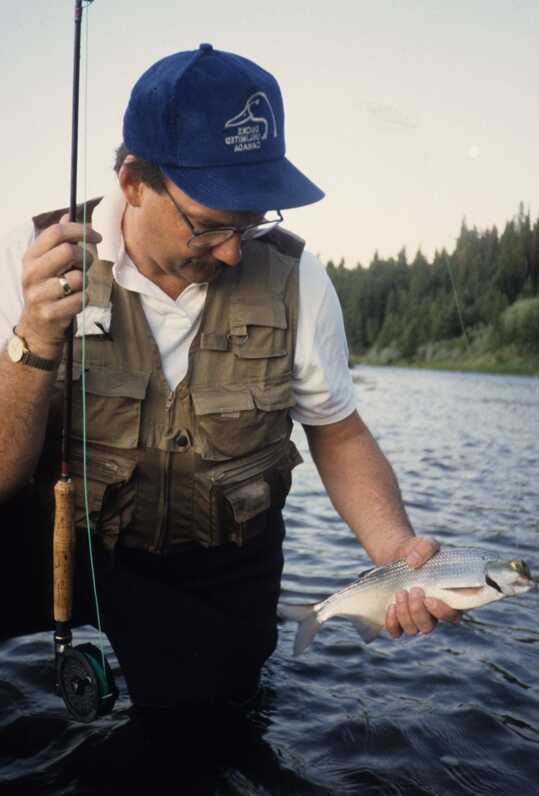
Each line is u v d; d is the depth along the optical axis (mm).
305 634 2703
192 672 2689
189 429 2512
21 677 2998
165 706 2750
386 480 2824
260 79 2223
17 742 2584
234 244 2268
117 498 2543
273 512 2803
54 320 2113
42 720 2711
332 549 4852
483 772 2477
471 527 5629
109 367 2477
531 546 5129
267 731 2684
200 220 2209
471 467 8695
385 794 2350
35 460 2379
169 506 2566
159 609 2633
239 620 2729
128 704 2838
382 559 2633
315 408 2748
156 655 2684
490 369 39625
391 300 43469
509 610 3850
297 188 2236
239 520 2590
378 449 2893
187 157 2162
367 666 3203
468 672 3166
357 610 2625
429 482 7602
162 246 2314
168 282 2467
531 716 2832
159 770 2453
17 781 2379
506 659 3297
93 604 2686
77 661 2379
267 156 2232
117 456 2512
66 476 2357
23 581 2664
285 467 2727
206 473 2545
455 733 2695
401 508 2787
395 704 2895
